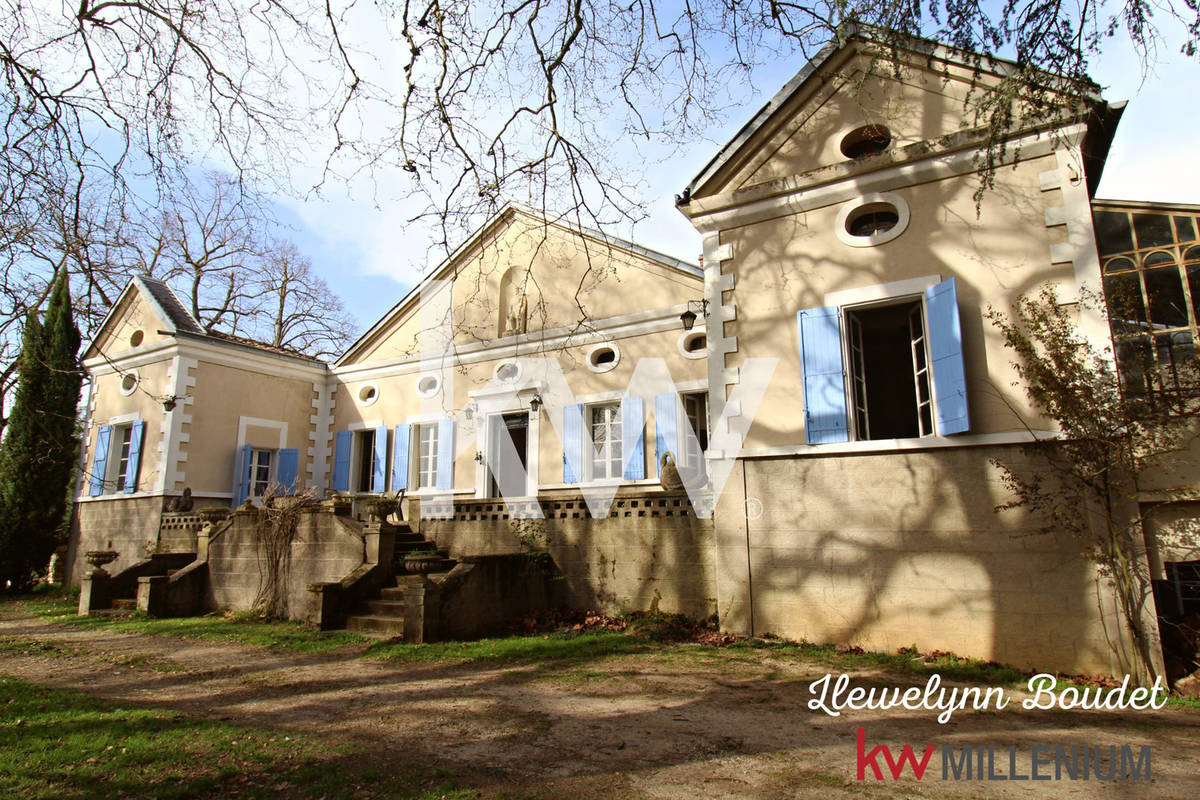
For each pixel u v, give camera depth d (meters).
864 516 9.02
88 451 17.77
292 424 18.02
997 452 8.41
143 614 12.14
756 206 10.42
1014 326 8.51
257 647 9.38
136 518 15.80
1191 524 7.55
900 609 8.65
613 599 10.95
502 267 16.66
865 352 14.09
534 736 5.53
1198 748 5.36
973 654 8.19
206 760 4.80
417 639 9.36
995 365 8.57
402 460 16.92
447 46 7.16
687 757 5.03
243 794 4.22
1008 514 8.25
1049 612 7.89
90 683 7.54
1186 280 8.00
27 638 10.55
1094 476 7.61
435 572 10.44
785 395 9.80
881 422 13.99
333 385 18.84
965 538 8.43
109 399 17.73
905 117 9.77
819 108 10.39
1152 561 7.65
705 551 10.34
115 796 4.14
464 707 6.39
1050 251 8.52
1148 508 7.72
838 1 6.59
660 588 10.59
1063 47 5.97
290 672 7.92
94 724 5.66
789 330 9.97
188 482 15.75
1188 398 7.24
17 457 16.75
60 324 17.38
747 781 4.57
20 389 16.94
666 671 7.80
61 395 17.19
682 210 11.02
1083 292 8.23
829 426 9.34
